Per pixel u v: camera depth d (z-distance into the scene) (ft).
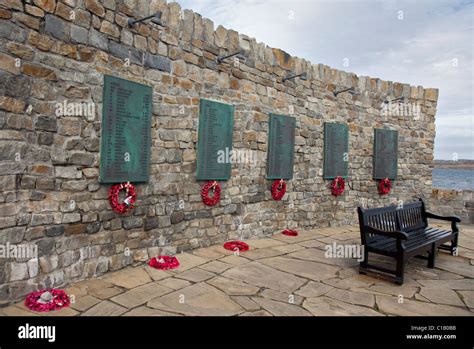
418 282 14.49
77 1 12.30
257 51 21.04
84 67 12.63
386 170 29.78
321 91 25.46
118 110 13.80
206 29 18.06
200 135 17.63
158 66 15.69
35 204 11.26
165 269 14.79
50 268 11.74
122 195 14.34
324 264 16.57
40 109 11.32
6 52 10.31
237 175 20.20
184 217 17.37
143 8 14.92
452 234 18.52
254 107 20.92
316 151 25.32
